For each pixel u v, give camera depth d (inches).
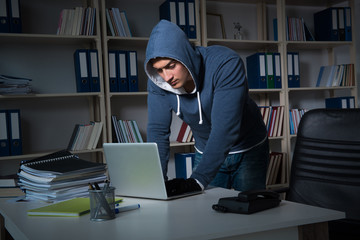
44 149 122.8
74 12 114.5
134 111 134.1
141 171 50.2
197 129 71.8
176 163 132.2
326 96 160.4
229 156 72.0
